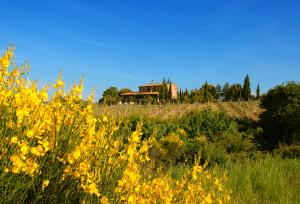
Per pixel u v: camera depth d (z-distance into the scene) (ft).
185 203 14.94
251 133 74.74
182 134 62.39
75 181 10.55
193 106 183.62
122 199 11.16
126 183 11.26
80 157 10.59
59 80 11.34
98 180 10.43
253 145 62.23
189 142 49.19
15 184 9.12
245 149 57.72
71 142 10.82
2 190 9.02
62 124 10.89
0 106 9.47
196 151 41.27
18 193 9.41
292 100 81.71
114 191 10.99
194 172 15.10
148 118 70.38
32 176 9.52
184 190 15.07
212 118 72.59
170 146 39.78
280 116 80.53
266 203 25.16
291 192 28.12
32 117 10.17
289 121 78.18
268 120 83.76
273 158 44.14
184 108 175.52
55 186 10.35
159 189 13.85
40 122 10.32
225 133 62.69
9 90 9.92
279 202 25.57
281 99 83.15
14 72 9.93
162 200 13.74
